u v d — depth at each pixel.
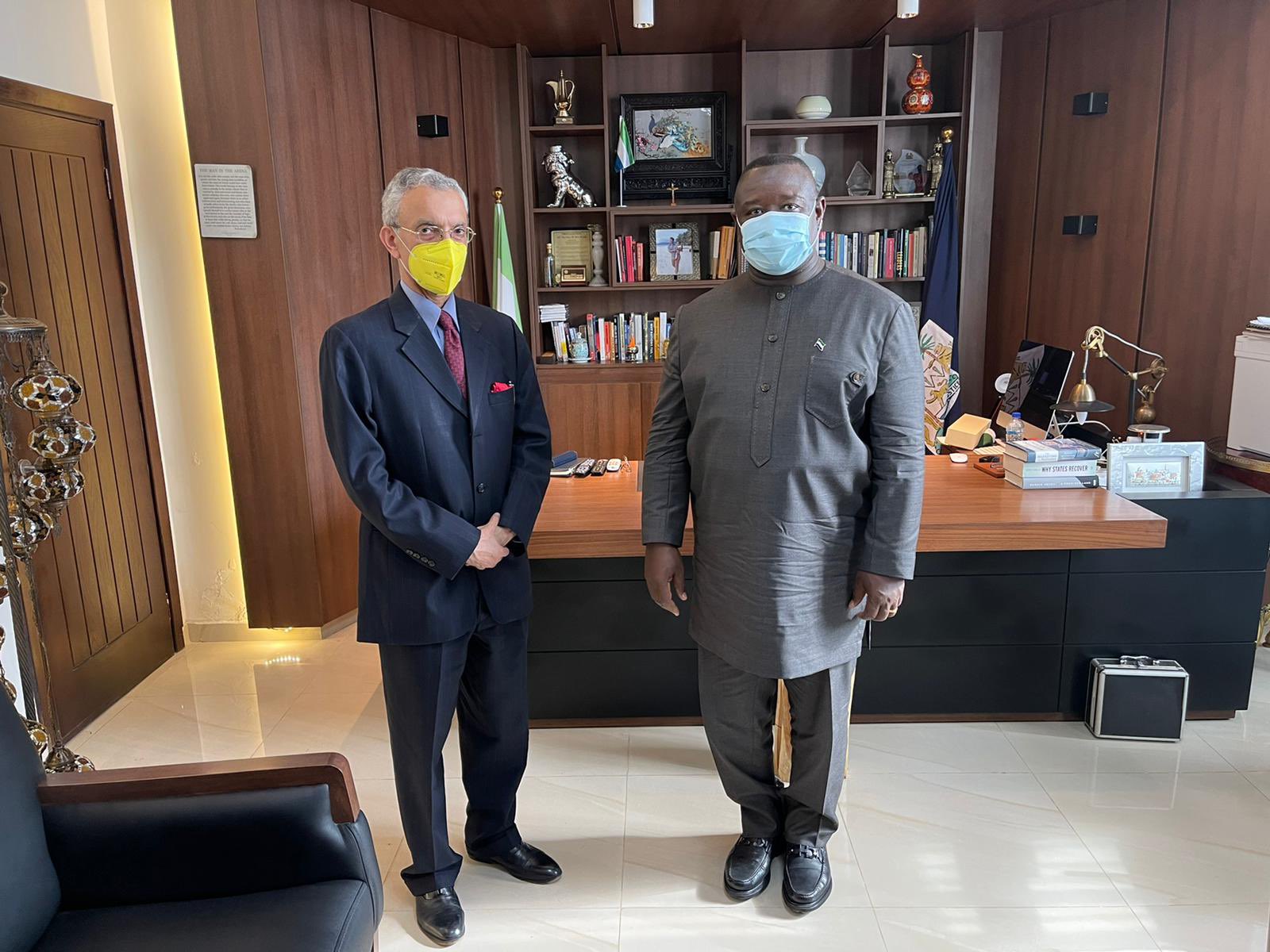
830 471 1.73
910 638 2.73
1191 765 2.54
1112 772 2.50
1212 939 1.87
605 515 2.67
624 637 2.75
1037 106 4.28
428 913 1.92
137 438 3.28
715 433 1.77
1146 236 3.93
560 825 2.31
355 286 3.68
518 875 2.09
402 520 1.65
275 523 3.52
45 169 2.76
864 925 1.93
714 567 1.84
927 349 4.32
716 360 1.76
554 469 3.18
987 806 2.35
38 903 1.34
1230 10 3.54
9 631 2.48
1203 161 3.70
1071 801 2.36
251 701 3.09
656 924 1.95
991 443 3.24
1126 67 3.90
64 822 1.41
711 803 2.41
